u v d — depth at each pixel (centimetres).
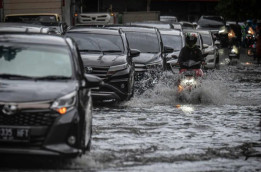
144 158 2127
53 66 2114
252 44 11625
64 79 2069
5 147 1856
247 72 7019
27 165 1956
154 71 4341
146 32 4769
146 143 2412
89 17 8581
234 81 5656
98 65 3616
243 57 10631
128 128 2781
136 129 2758
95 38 3994
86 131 2077
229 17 12962
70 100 1928
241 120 3136
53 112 1880
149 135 2602
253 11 12669
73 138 1908
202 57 4106
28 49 2172
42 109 1875
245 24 13550
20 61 2120
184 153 2233
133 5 14388
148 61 4362
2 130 1855
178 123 2975
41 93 1917
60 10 7356
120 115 3225
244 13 12769
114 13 8875
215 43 7469
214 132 2723
